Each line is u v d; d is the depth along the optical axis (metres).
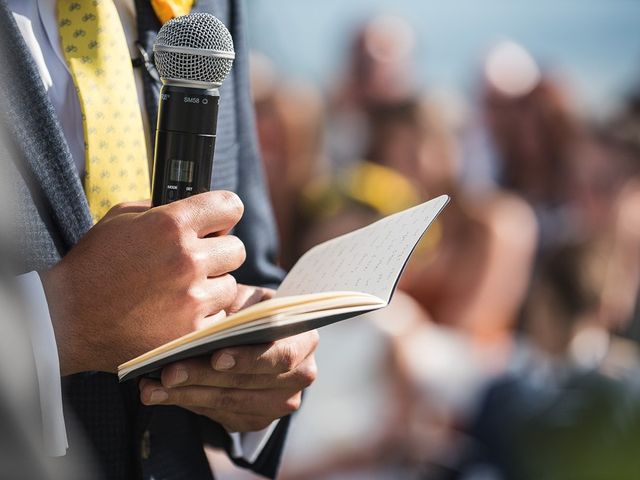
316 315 1.51
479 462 4.01
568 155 5.71
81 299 1.60
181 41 1.58
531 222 5.34
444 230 5.11
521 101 5.90
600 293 4.27
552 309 4.21
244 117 2.22
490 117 5.93
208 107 1.62
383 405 3.89
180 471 1.97
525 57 6.18
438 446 4.04
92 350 1.62
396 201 4.47
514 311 5.22
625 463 3.84
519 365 4.14
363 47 5.97
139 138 1.83
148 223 1.61
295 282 1.88
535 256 5.28
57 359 1.54
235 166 2.18
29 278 1.56
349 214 4.33
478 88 6.09
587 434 3.89
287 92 5.05
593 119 6.06
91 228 1.67
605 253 4.36
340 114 5.89
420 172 4.92
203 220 1.62
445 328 4.82
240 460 2.16
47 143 1.65
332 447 3.81
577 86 6.66
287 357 1.71
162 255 1.60
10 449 1.02
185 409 2.00
